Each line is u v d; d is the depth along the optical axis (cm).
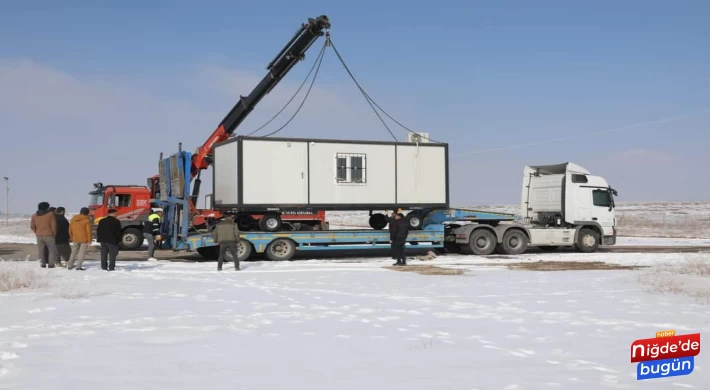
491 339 769
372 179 2144
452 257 2186
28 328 805
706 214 7631
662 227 5294
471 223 2341
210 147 2338
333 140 2103
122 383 548
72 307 977
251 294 1180
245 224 2155
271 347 712
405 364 634
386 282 1391
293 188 2059
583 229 2406
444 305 1053
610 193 2431
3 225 7150
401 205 2175
